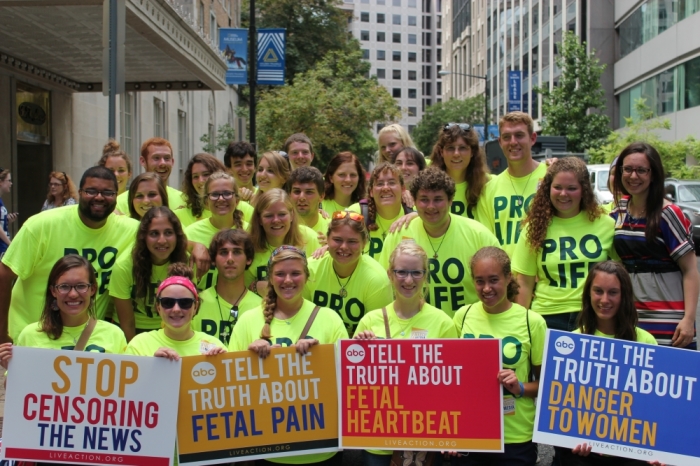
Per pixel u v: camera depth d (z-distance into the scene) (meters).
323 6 50.75
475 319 4.36
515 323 4.26
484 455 4.23
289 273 4.19
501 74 62.56
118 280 4.69
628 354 4.00
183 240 4.71
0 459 3.93
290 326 4.28
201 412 4.05
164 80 16.42
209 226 5.39
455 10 89.69
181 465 4.04
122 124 18.11
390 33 134.75
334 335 4.31
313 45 49.38
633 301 4.16
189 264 4.85
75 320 4.20
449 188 4.68
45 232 4.66
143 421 3.99
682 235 4.62
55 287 4.07
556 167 4.75
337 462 4.28
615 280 4.11
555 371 4.05
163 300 4.07
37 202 15.17
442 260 4.87
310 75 30.92
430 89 139.88
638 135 25.55
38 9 9.87
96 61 13.52
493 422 4.04
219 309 4.72
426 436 4.07
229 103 38.69
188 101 27.17
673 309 4.66
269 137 28.17
